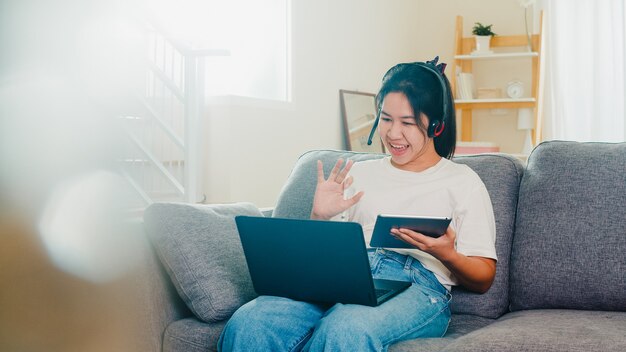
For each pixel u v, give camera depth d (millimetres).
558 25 5109
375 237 1255
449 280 1396
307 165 1847
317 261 1156
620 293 1297
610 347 938
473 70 5516
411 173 1469
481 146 4973
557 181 1446
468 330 1344
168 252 1383
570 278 1350
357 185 1525
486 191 1445
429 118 1406
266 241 1195
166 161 3807
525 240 1433
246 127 3840
